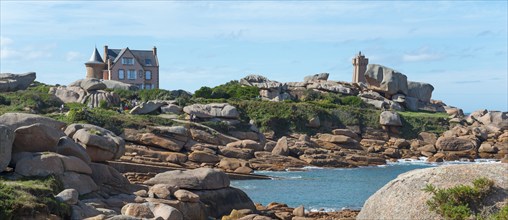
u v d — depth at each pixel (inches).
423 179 451.2
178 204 924.0
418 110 3777.1
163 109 2716.5
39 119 1075.9
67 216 723.4
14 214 644.7
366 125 3016.7
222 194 1068.5
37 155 879.1
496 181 430.9
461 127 2965.1
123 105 2935.5
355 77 4763.8
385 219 441.7
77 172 913.5
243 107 2984.7
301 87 3823.8
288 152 2333.9
